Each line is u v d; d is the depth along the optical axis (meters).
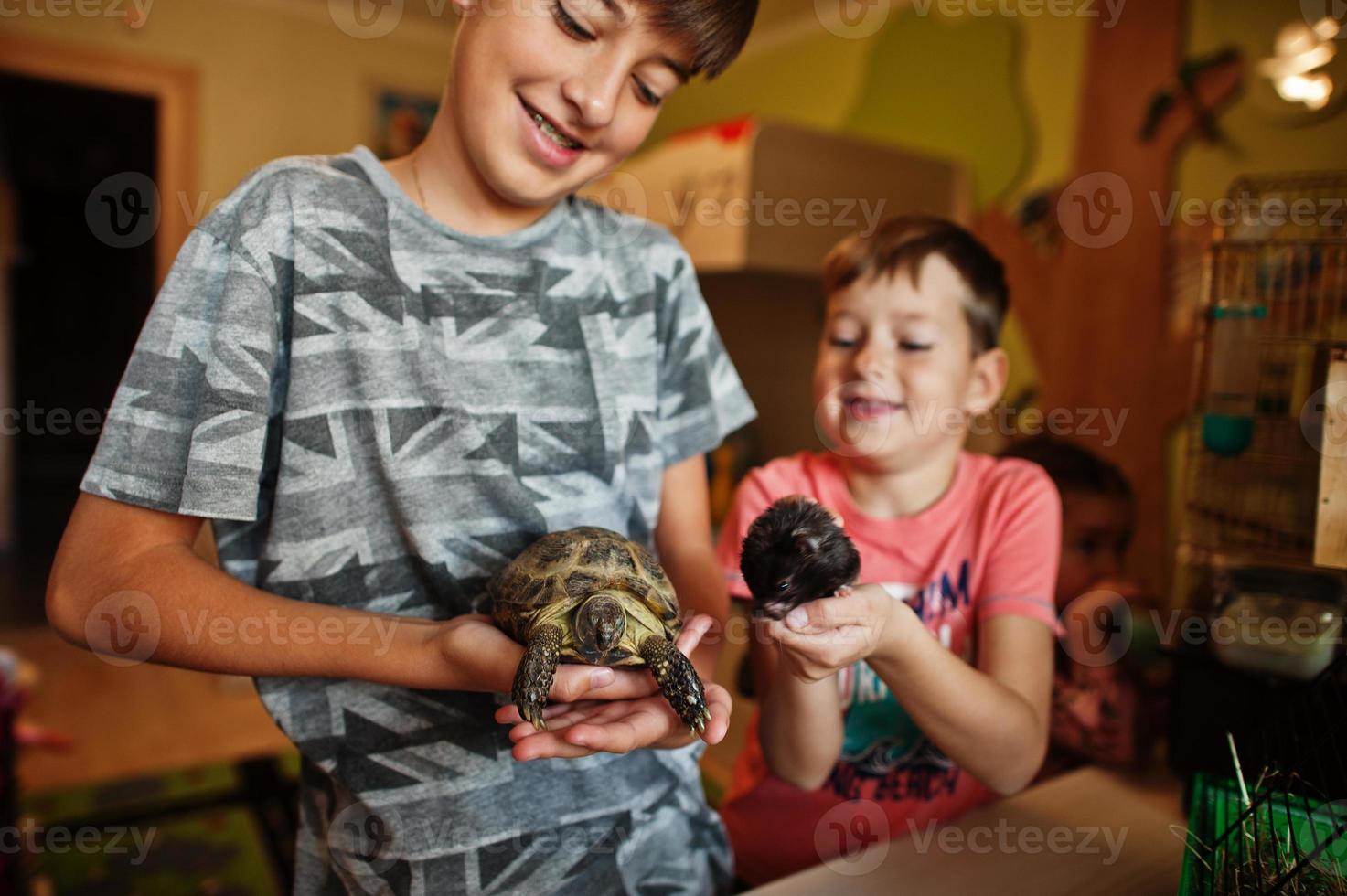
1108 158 1.82
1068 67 1.91
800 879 0.73
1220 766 0.89
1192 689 0.92
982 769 0.76
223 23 3.17
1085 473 1.32
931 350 0.87
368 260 0.64
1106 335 1.82
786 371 2.46
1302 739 0.75
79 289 5.91
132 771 1.98
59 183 5.34
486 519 0.67
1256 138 1.56
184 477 0.58
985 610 0.86
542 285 0.70
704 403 0.83
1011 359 2.04
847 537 0.60
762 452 2.51
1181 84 1.68
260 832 1.73
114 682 2.51
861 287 0.89
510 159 0.62
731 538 0.95
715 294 2.68
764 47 2.85
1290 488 0.92
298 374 0.62
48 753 2.05
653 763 0.75
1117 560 1.31
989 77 2.08
